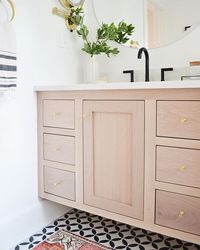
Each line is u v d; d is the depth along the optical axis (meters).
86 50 1.77
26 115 1.50
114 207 1.30
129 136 1.21
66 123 1.44
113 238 1.48
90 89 1.28
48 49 1.62
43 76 1.59
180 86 1.02
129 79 1.79
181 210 1.10
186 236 1.09
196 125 1.03
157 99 1.11
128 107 1.19
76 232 1.56
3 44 1.25
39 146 1.58
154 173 1.15
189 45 1.54
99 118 1.30
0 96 1.34
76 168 1.43
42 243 1.45
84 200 1.41
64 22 1.73
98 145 1.32
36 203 1.60
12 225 1.44
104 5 1.85
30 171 1.55
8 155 1.41
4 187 1.40
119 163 1.26
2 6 1.30
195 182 1.05
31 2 1.48
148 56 1.54
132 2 1.73
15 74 1.31
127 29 1.73
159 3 1.63
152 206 1.17
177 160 1.09
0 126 1.35
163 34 1.63
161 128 1.12
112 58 1.85
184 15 1.55
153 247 1.39
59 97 1.45
